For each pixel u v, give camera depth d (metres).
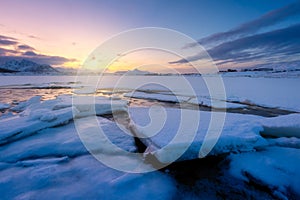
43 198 2.40
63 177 2.87
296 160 3.25
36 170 3.01
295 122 4.72
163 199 2.49
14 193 2.48
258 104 9.24
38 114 5.45
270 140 4.22
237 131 4.16
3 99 11.74
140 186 2.72
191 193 2.65
